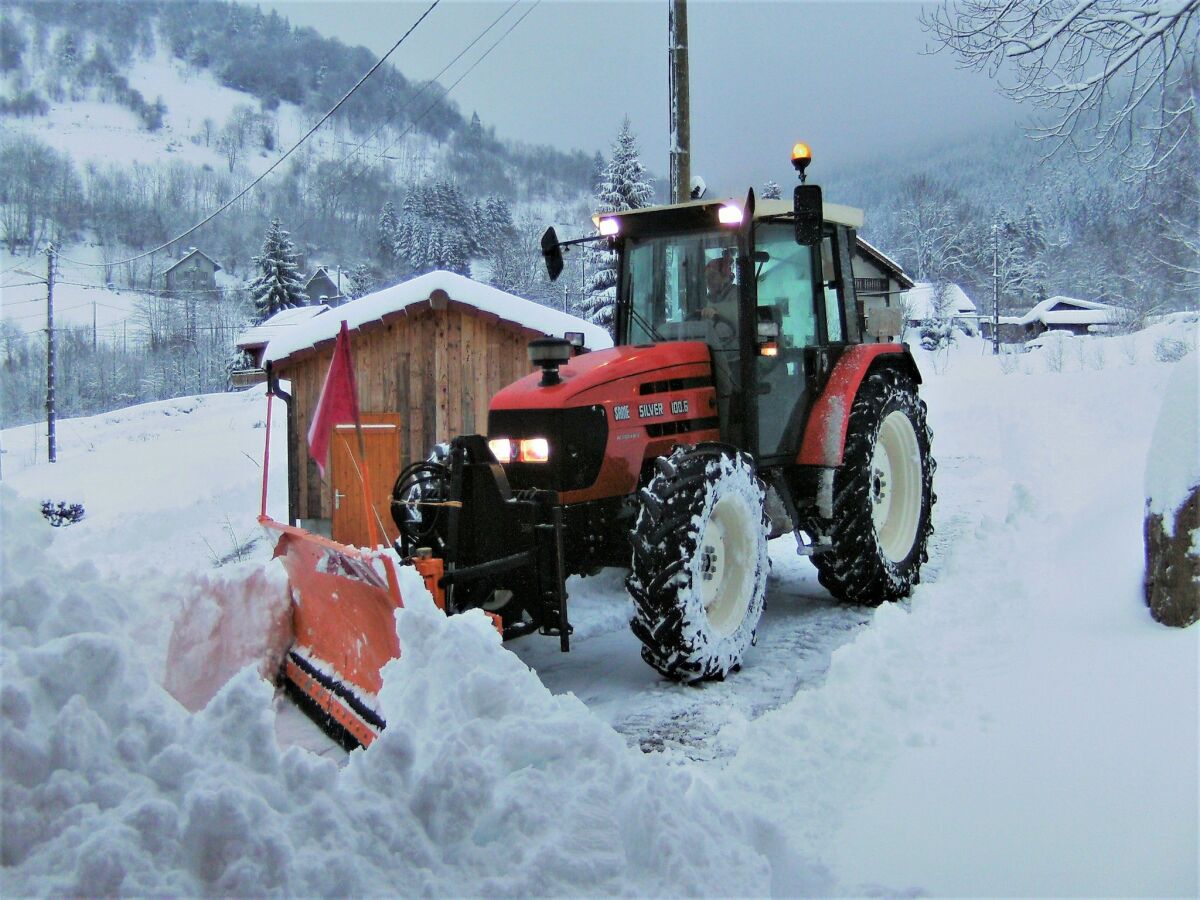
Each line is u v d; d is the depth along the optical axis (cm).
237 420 2752
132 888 189
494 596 443
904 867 238
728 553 480
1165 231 1430
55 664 228
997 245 4466
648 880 221
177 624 419
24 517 301
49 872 194
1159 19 923
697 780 273
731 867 232
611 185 2002
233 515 1218
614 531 483
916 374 640
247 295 6056
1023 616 396
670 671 445
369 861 214
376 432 905
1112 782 250
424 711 270
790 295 555
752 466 488
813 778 293
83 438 2762
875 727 319
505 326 928
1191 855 213
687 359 513
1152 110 970
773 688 447
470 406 937
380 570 342
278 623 438
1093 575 413
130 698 234
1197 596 333
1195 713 272
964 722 311
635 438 481
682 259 543
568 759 250
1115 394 1362
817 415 551
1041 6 938
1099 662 324
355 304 952
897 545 602
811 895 236
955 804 261
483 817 228
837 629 539
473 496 441
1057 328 4722
